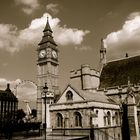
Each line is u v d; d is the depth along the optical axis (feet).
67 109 167.84
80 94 163.22
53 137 146.72
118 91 201.36
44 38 325.42
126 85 199.41
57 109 174.19
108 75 233.76
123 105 179.11
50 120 177.68
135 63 223.92
